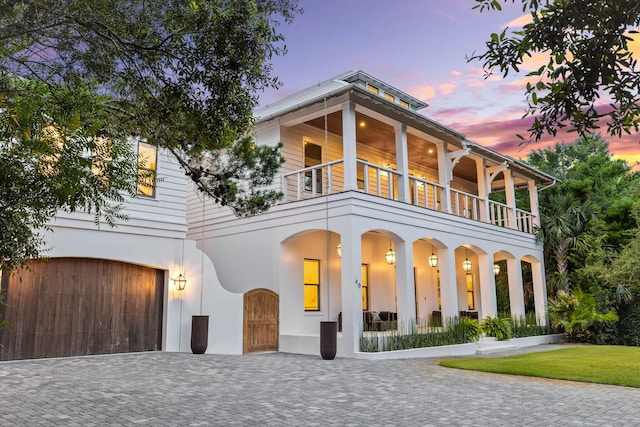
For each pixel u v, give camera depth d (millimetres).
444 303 15570
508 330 16844
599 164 28391
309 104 13367
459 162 19844
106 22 4324
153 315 12539
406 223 14180
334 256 15898
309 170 14727
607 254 19500
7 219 4320
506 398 7363
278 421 5730
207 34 4594
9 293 10164
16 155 4262
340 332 14094
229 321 12820
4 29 3877
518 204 28312
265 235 14656
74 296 11156
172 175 13188
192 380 8352
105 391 7238
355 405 6672
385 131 16125
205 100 4949
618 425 5766
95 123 4383
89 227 11422
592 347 16328
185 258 13164
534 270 21469
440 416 6125
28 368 9234
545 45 3299
